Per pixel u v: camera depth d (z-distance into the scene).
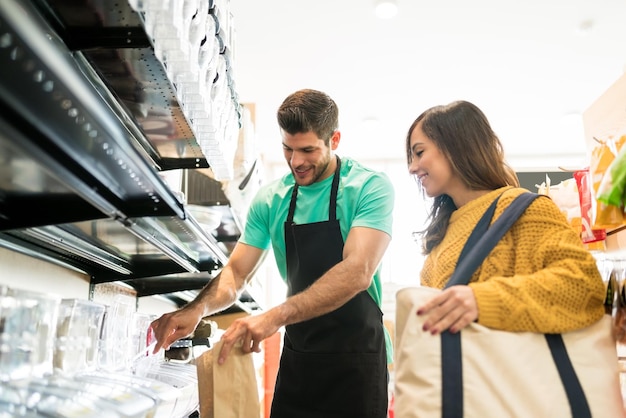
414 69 4.30
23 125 0.86
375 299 1.87
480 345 0.99
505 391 0.96
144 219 1.29
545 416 0.94
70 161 1.02
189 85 1.29
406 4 3.49
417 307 1.03
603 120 1.52
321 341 1.80
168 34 1.05
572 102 4.78
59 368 1.07
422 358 0.99
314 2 3.47
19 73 0.70
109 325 1.36
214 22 1.32
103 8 0.94
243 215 2.95
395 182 6.25
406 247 5.96
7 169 0.95
